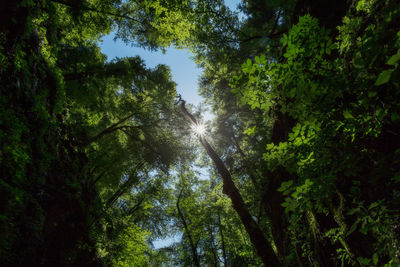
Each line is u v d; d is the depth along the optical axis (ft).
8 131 14.55
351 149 6.05
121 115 46.55
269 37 25.32
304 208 6.31
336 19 13.50
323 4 14.51
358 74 4.88
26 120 16.92
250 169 32.89
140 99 45.91
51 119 21.62
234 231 52.95
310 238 14.62
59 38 35.12
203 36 27.25
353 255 8.90
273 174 24.56
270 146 6.70
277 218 23.22
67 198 20.74
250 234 19.57
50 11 26.05
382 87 4.08
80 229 21.49
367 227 5.29
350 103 5.00
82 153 28.50
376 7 6.66
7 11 17.07
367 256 7.97
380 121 4.89
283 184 6.38
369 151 6.18
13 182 14.33
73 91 37.14
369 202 6.44
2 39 15.83
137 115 44.70
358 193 6.75
